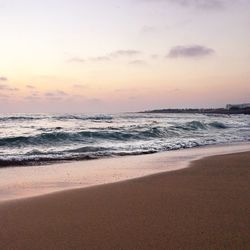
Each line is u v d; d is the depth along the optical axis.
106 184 8.22
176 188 7.64
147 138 23.91
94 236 4.71
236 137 25.30
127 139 22.98
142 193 7.18
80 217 5.57
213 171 9.97
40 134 21.06
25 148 17.36
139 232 4.83
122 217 5.53
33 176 9.64
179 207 6.04
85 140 21.39
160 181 8.50
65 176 9.65
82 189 7.68
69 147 17.94
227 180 8.51
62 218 5.53
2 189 7.86
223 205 6.13
